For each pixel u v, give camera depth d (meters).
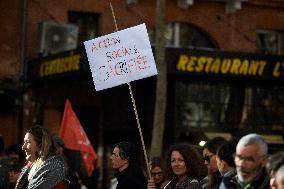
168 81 30.64
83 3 34.12
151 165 15.51
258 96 32.88
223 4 36.97
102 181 32.59
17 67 32.59
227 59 29.34
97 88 14.96
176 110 30.61
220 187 9.93
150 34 35.00
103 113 33.38
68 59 28.86
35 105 32.72
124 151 14.52
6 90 32.09
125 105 31.66
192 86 31.28
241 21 37.38
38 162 12.92
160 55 24.72
